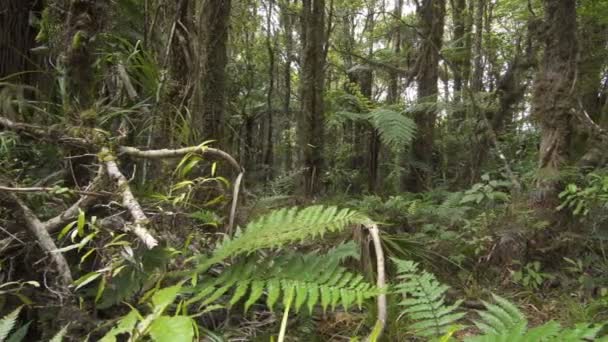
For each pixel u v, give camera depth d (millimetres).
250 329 2090
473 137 7070
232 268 1764
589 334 1310
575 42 4086
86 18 2463
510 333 1403
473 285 3453
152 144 3045
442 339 1320
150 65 3027
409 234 4238
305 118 6273
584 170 4496
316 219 1882
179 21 3330
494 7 9953
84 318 1705
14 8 3193
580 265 3547
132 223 1775
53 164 2676
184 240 2205
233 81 8930
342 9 11500
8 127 2236
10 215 1942
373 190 6984
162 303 1231
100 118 2451
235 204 2367
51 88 2740
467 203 5176
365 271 2424
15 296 1848
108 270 1613
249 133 10102
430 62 7559
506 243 3850
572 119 4105
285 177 5562
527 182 4793
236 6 8484
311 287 1581
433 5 7500
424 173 7078
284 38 12391
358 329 2340
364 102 6602
